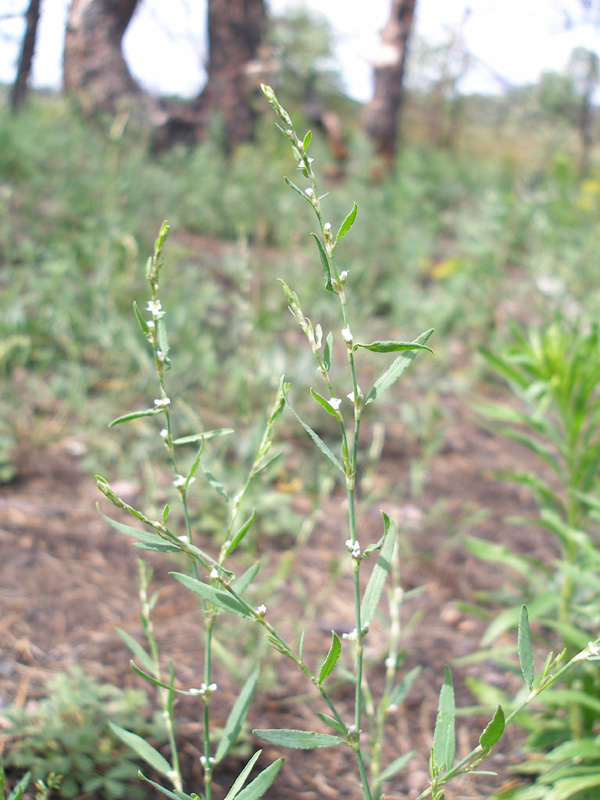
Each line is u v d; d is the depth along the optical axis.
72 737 1.66
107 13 7.73
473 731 2.03
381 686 2.14
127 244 3.80
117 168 5.34
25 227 4.56
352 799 1.77
